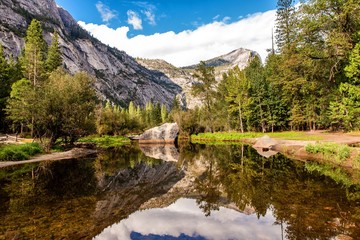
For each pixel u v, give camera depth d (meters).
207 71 59.38
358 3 19.61
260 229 6.57
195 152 30.83
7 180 13.69
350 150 16.05
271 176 13.86
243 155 24.91
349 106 20.28
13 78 51.00
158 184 13.62
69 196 10.48
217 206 9.18
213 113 60.72
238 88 52.22
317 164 16.89
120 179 14.95
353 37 20.61
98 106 59.47
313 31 23.20
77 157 25.00
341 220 6.73
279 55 42.62
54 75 37.12
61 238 6.04
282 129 56.19
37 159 22.31
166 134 54.50
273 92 51.47
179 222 7.48
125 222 7.48
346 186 10.66
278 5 42.06
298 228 6.35
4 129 51.56
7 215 7.85
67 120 26.58
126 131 71.75
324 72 25.44
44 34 164.38
